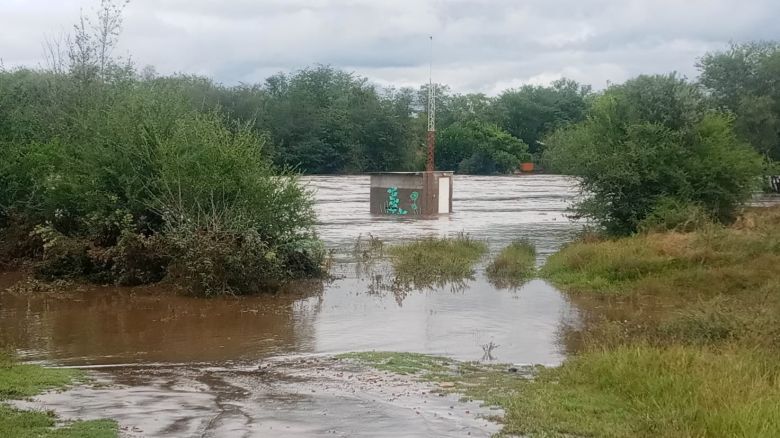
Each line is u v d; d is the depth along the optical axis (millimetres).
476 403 8750
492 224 33469
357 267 20812
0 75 26094
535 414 8102
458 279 18875
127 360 11531
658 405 8156
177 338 13086
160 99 20656
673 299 15805
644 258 18094
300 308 15602
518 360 11438
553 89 140500
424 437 7410
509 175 108312
